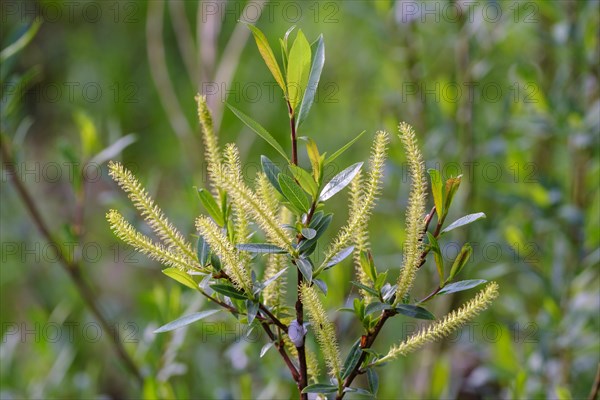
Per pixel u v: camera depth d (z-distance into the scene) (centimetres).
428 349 88
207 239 51
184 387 74
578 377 87
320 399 53
